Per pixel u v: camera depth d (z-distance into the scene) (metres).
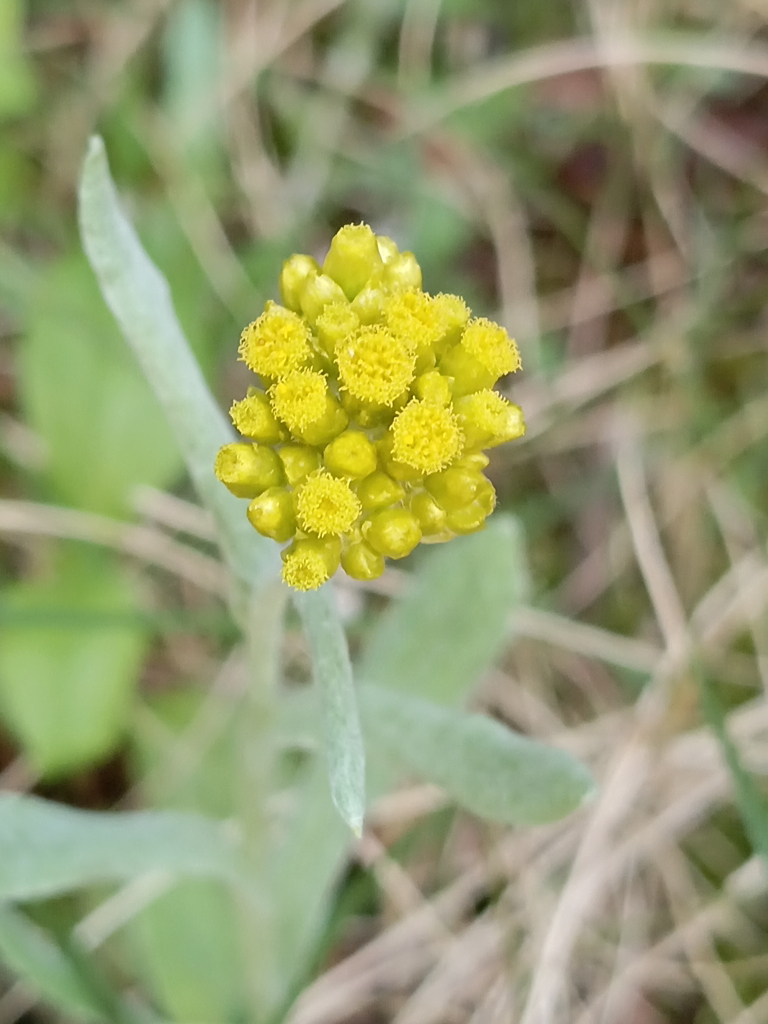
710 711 0.12
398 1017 0.13
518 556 0.12
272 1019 0.11
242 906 0.12
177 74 0.17
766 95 0.18
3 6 0.15
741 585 0.15
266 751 0.11
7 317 0.16
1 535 0.15
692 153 0.18
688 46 0.17
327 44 0.18
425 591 0.12
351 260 0.09
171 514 0.15
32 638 0.13
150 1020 0.12
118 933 0.14
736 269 0.17
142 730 0.14
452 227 0.17
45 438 0.14
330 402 0.08
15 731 0.13
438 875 0.14
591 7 0.17
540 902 0.13
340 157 0.17
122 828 0.11
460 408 0.09
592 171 0.18
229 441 0.10
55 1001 0.11
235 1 0.17
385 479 0.09
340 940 0.14
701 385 0.17
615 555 0.16
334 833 0.12
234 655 0.15
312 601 0.09
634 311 0.17
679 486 0.16
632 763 0.14
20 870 0.10
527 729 0.15
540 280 0.17
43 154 0.17
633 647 0.15
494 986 0.13
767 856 0.11
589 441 0.16
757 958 0.13
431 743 0.10
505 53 0.18
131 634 0.14
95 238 0.09
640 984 0.14
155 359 0.10
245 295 0.16
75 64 0.17
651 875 0.14
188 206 0.16
